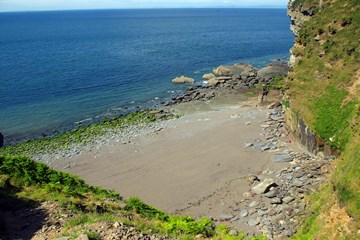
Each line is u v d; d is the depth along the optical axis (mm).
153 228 19516
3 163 24297
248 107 57938
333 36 41750
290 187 30812
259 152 39125
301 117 38719
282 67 81812
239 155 38906
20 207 19031
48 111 62219
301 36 47125
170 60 105875
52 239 15375
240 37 163125
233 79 76438
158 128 50250
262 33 179625
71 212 18922
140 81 81625
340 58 39094
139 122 54094
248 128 46594
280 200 28891
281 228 25047
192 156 39906
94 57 114812
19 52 130500
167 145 43750
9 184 22078
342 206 20250
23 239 15836
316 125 36188
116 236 16109
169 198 31609
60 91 74375
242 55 113188
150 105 63906
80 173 38031
